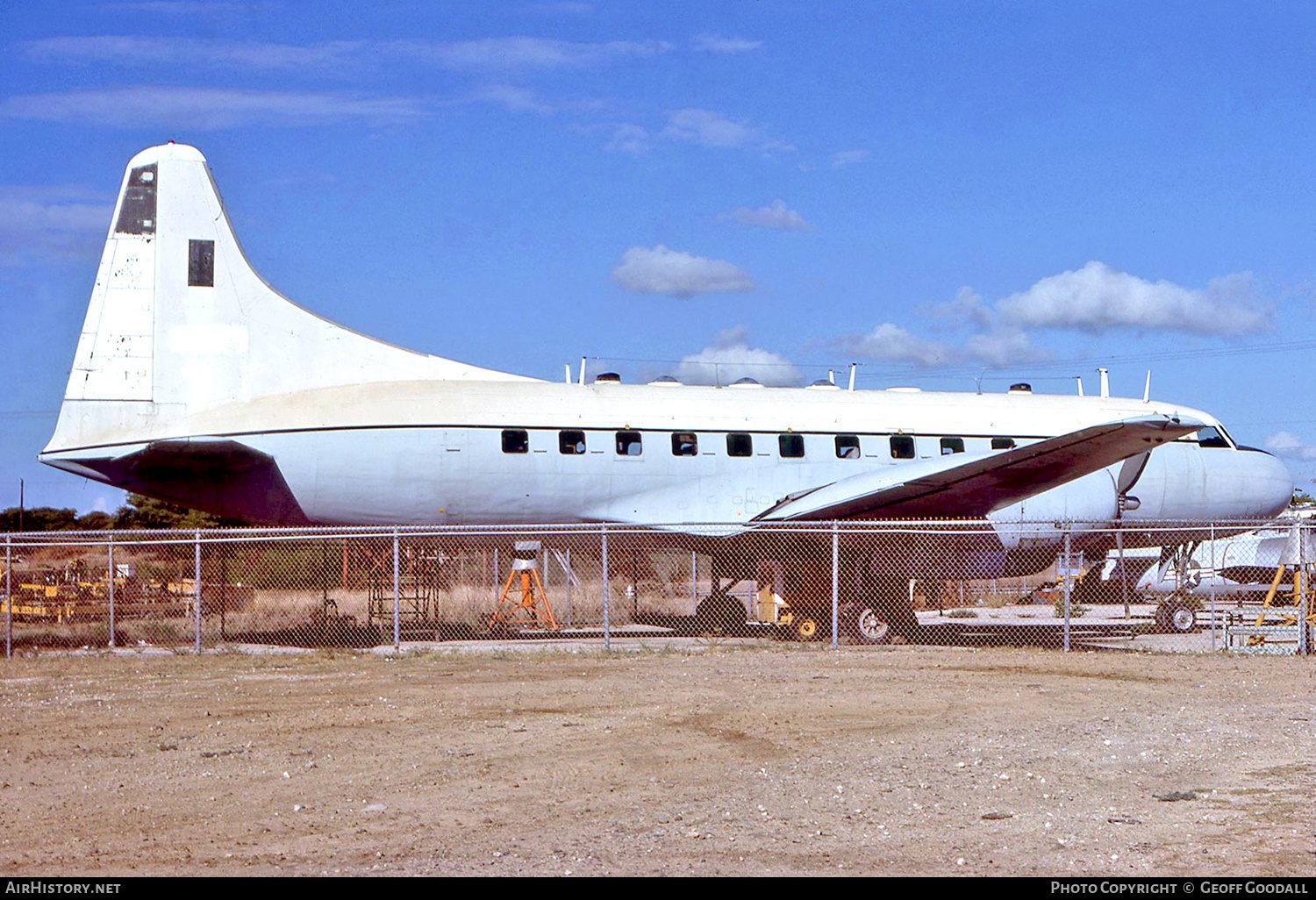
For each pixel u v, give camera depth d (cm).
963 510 2469
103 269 2364
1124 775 1010
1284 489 2930
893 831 833
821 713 1377
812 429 2577
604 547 2112
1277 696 1489
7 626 2092
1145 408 2881
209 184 2423
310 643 2352
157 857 787
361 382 2472
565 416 2444
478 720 1338
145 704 1490
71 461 2316
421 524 2400
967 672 1789
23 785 1020
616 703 1468
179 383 2364
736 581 2694
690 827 851
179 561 3372
